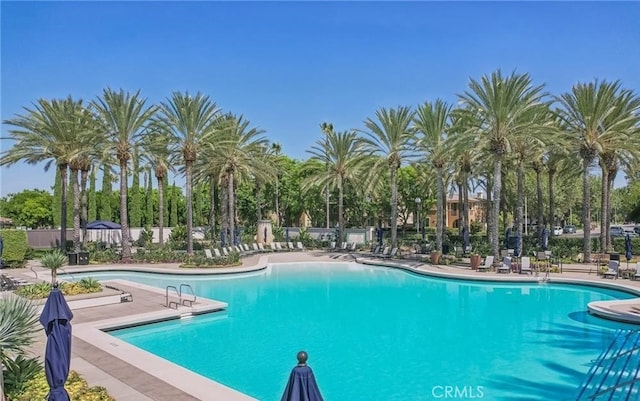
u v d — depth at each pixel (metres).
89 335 12.38
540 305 18.19
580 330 14.12
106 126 30.70
